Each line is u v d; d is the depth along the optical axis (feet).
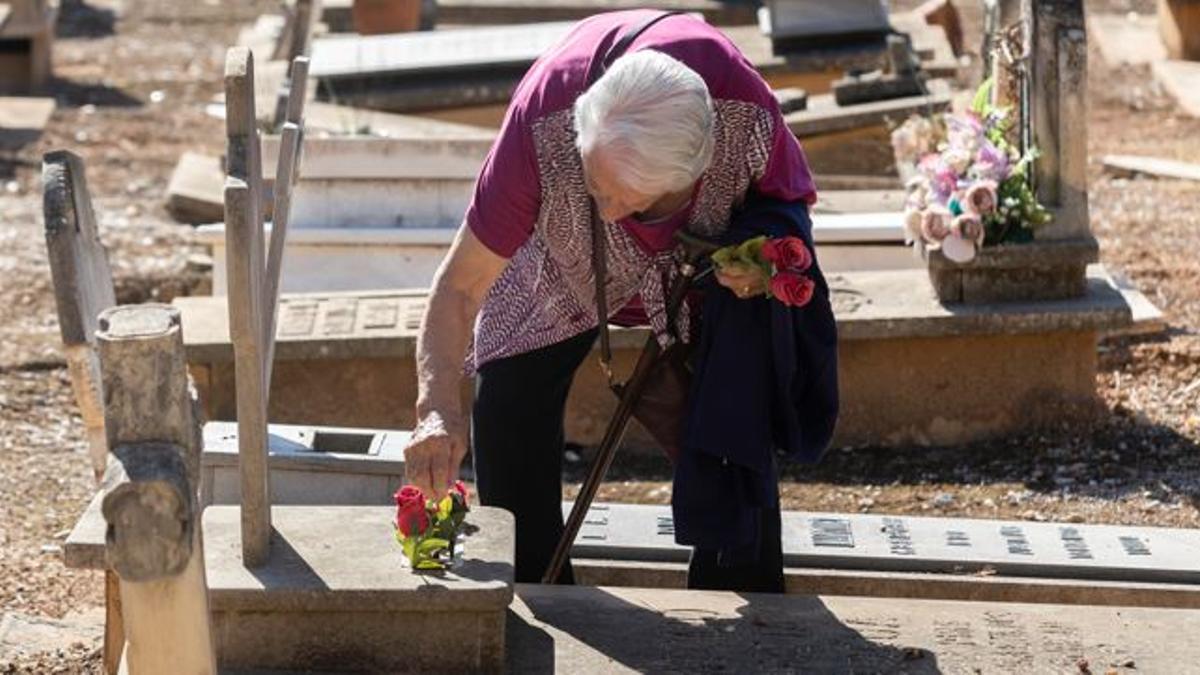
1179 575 36.09
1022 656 28.07
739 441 29.55
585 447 49.62
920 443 49.06
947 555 36.94
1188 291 61.82
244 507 26.81
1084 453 47.62
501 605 26.45
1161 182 80.33
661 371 31.30
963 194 47.85
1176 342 55.88
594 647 27.96
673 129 26.61
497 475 32.22
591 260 30.04
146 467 21.43
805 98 70.38
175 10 146.30
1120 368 53.83
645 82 26.71
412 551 26.91
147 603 22.09
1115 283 57.21
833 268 52.60
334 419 49.32
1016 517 43.83
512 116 28.73
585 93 27.55
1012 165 47.93
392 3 88.12
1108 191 78.64
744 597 30.17
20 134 98.07
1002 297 48.47
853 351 48.73
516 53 77.00
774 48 79.87
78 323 29.96
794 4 79.36
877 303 48.65
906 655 27.94
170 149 96.68
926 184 48.83
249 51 26.20
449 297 29.22
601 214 28.27
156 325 22.07
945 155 48.42
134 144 97.81
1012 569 36.45
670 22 29.07
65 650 34.71
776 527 32.55
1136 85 102.73
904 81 70.08
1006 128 48.75
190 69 122.62
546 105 28.43
